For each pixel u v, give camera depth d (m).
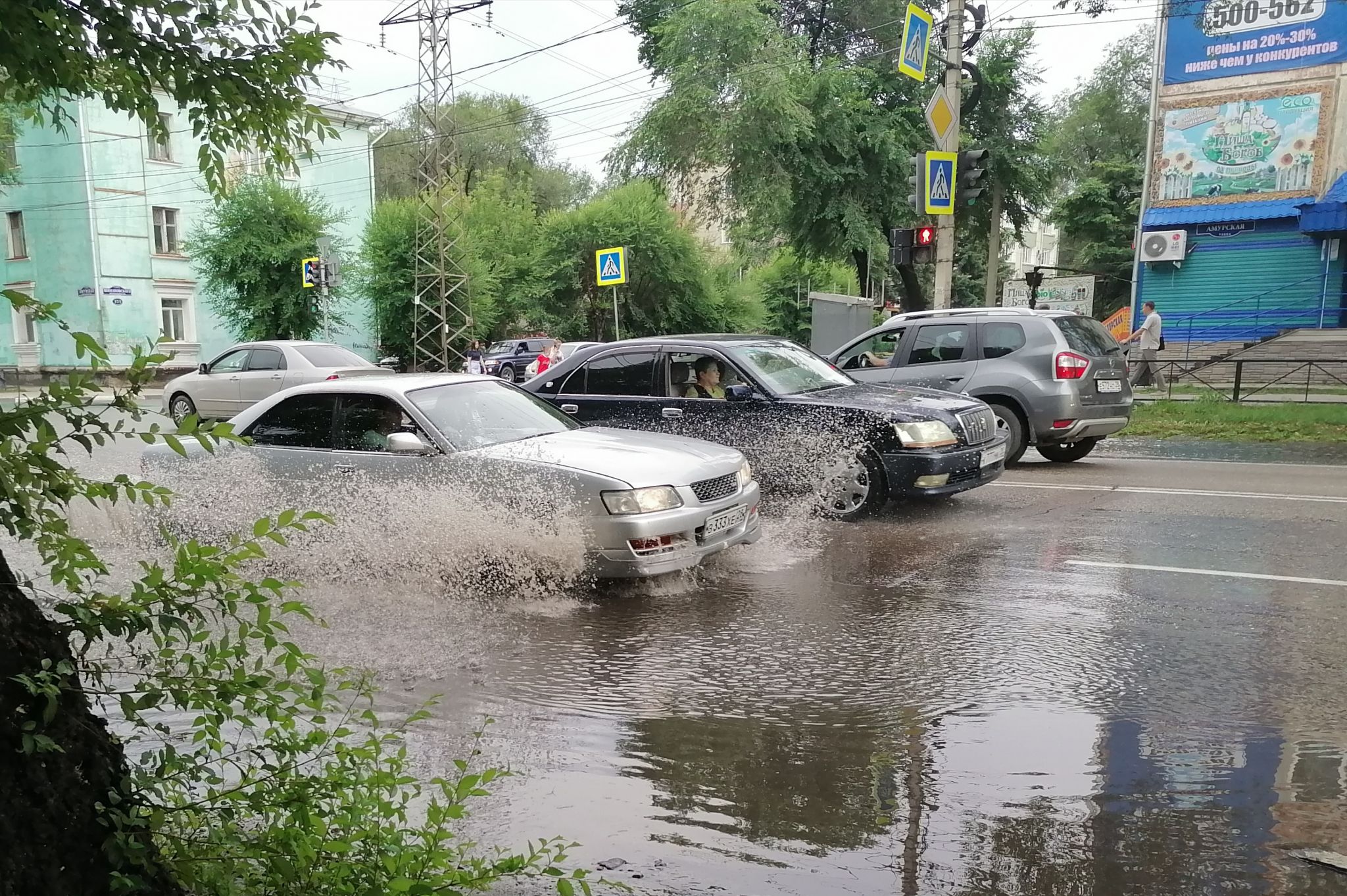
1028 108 29.27
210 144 2.72
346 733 2.24
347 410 6.26
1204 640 4.56
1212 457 11.22
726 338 8.53
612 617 5.17
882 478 7.47
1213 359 17.78
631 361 8.50
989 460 7.84
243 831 2.11
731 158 26.67
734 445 7.87
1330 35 21.14
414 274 30.06
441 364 31.41
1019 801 3.00
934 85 27.33
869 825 2.88
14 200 31.47
